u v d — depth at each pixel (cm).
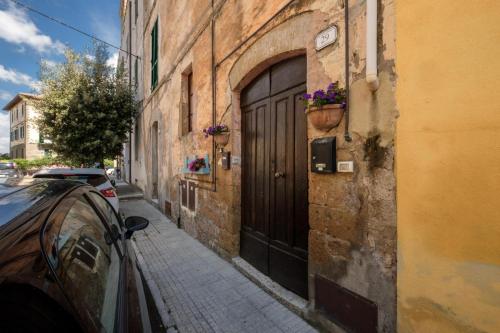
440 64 147
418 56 157
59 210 132
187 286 326
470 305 138
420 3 155
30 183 183
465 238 139
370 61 175
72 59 1045
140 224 274
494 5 127
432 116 151
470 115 136
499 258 128
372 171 185
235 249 394
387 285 178
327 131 219
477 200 134
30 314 87
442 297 148
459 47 140
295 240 287
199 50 495
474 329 136
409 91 162
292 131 290
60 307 91
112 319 118
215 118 429
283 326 246
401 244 167
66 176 553
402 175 166
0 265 83
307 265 271
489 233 130
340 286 213
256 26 317
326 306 227
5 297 83
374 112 182
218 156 423
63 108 971
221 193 417
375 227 184
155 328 252
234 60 371
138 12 1219
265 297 297
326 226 224
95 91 1044
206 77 464
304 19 243
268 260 330
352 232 201
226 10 389
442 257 148
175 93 656
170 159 702
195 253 439
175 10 646
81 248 132
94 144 977
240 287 321
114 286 146
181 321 258
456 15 140
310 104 219
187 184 562
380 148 179
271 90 323
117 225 246
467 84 137
